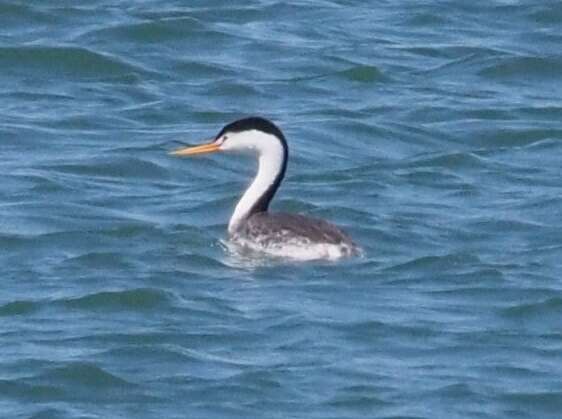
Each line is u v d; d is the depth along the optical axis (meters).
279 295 21.48
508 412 19.03
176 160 26.95
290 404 19.05
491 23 34.34
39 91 30.22
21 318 20.98
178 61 31.69
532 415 19.02
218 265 22.41
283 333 20.58
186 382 19.48
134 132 28.44
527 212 24.86
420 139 28.47
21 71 30.94
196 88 30.61
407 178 26.42
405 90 30.84
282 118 29.22
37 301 21.31
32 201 24.97
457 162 27.25
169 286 21.77
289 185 25.89
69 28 33.06
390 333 20.69
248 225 22.73
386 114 29.52
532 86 31.45
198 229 23.69
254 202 23.12
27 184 25.66
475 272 22.34
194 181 26.36
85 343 20.33
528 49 33.06
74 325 20.78
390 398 19.19
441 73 31.73
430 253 23.05
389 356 20.17
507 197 25.64
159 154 27.14
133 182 26.16
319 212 24.55
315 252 22.25
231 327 20.70
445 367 19.98
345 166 27.12
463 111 29.64
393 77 31.44
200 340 20.42
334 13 34.59
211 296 21.48
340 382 19.53
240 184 26.11
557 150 28.05
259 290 21.62
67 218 24.30
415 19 34.38
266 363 19.92
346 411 18.92
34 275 22.19
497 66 31.86
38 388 19.33
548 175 26.83
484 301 21.58
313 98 30.34
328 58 32.06
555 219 24.56
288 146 25.64
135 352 20.09
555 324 21.14
